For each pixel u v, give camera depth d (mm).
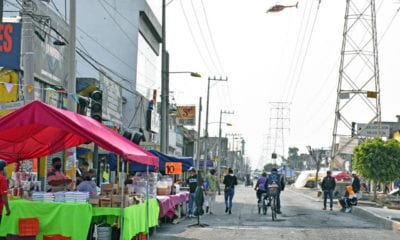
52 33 22422
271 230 18703
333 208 32094
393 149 37188
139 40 42062
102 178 27859
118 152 11242
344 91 51938
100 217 12305
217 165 79938
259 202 25984
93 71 38875
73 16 16062
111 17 41406
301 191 68938
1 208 11273
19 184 13203
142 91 43562
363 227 20328
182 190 27562
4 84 16656
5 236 11344
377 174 37125
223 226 19984
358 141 60438
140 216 14039
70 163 16219
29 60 14242
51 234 11414
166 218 20656
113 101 32031
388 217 22281
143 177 16844
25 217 11406
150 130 43906
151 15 44812
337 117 53250
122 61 41031
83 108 22312
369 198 40688
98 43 41156
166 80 31156
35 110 10875
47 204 11445
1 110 15734
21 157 14117
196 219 22891
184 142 76625
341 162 70688
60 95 23188
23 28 14367
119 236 12289
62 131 13211
